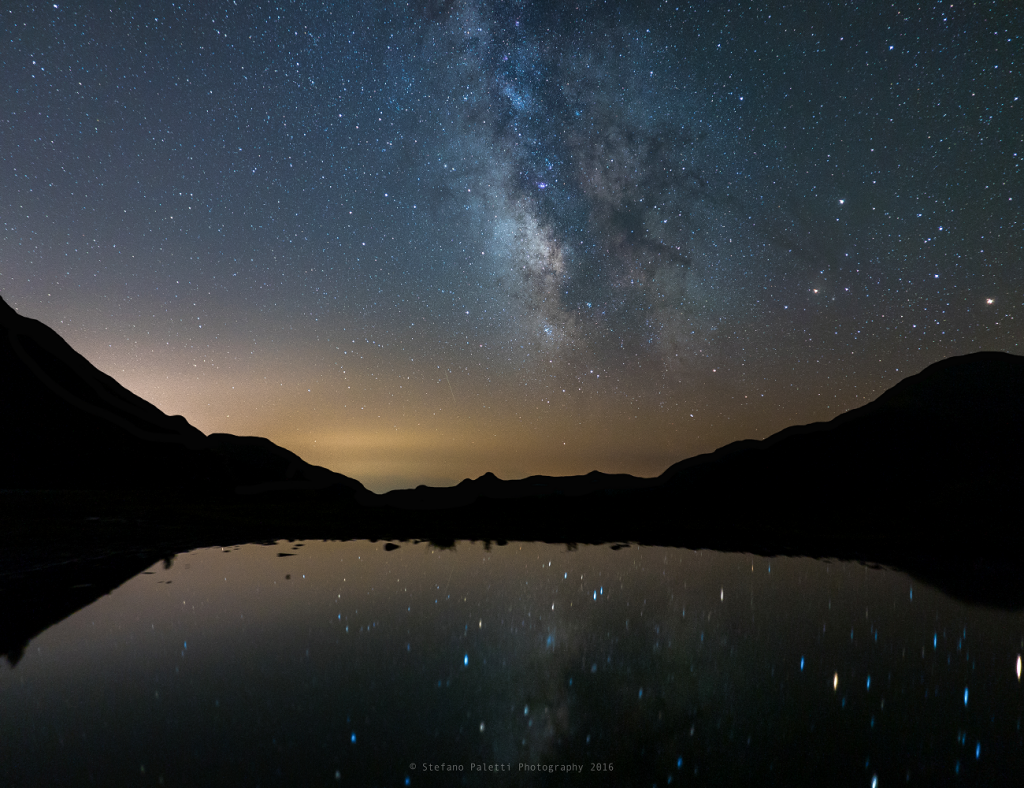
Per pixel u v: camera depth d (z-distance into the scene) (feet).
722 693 14.02
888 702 13.56
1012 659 16.55
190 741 11.16
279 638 17.53
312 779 9.88
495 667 15.55
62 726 11.70
